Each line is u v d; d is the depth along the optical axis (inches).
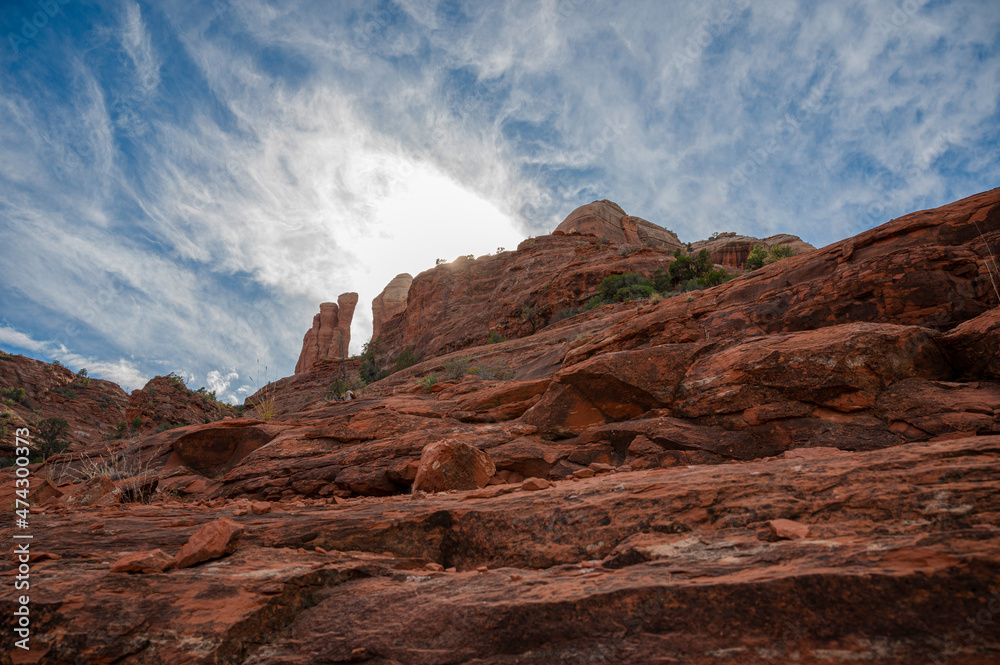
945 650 84.4
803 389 323.3
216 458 682.2
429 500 259.9
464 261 3277.6
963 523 117.8
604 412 431.2
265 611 133.3
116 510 285.1
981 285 383.9
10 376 3006.9
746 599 103.3
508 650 110.0
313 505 287.7
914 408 286.7
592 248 2517.2
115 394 3459.6
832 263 501.4
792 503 150.2
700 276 1718.8
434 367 1443.2
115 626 125.6
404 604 135.9
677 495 174.1
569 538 176.2
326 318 5423.2
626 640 104.1
